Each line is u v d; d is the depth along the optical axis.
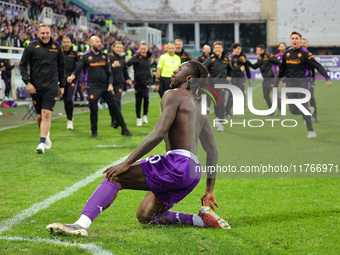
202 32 71.44
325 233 4.69
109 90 12.46
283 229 4.83
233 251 4.17
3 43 26.11
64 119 17.28
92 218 4.62
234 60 17.45
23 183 7.17
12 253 4.14
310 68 11.55
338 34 67.00
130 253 4.14
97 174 7.82
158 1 67.12
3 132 13.43
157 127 4.45
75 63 16.09
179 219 4.98
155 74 16.00
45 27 9.84
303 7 66.81
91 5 64.81
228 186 6.87
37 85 9.95
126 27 64.62
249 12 67.12
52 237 4.58
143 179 4.59
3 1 37.97
